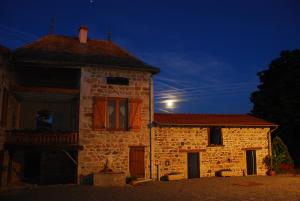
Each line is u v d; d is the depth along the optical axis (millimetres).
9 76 14047
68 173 16656
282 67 24859
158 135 16250
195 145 16906
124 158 15438
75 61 14891
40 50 15695
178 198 11125
